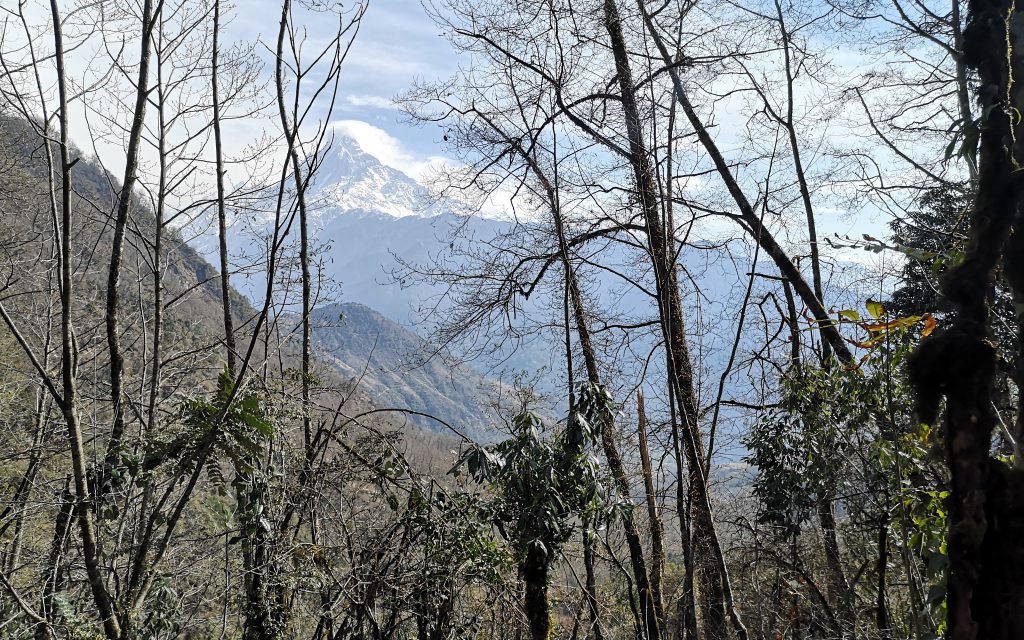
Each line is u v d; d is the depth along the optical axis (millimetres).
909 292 5938
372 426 7961
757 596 8617
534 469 7914
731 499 9000
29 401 8758
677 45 9523
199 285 7250
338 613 7078
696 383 9242
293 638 7160
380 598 7281
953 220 6805
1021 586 1896
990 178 2170
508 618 8289
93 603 5648
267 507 6297
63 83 4902
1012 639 1876
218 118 6820
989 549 1951
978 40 2291
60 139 4992
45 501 5734
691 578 7320
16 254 8703
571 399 8680
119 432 5531
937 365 2113
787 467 8039
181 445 5516
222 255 7133
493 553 7547
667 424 8297
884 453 5555
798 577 8648
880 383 5766
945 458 2164
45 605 5422
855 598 7793
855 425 6371
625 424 8828
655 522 8383
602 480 8383
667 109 8906
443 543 7305
